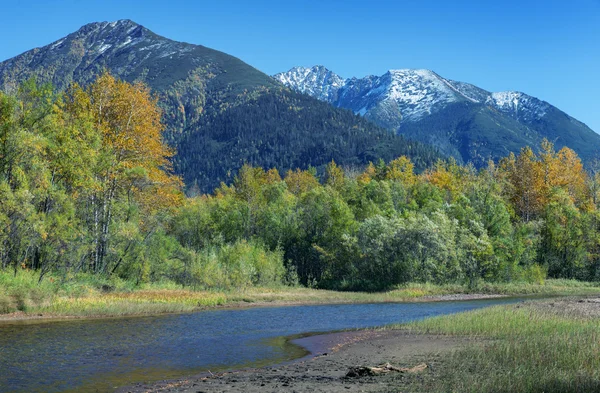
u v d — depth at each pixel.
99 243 45.94
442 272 67.50
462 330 26.39
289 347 23.95
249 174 120.19
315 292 59.72
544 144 101.69
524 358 16.59
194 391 14.70
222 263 59.75
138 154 49.69
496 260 68.12
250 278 59.47
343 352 22.11
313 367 18.61
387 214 83.88
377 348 22.78
